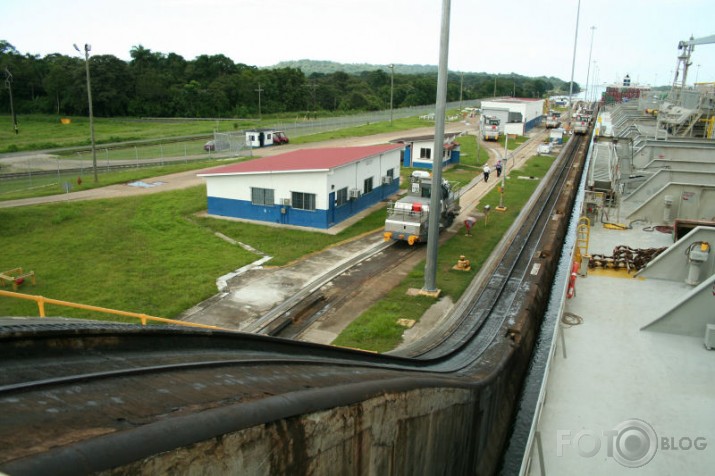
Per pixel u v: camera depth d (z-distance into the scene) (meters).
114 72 102.88
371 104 140.25
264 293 20.95
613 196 27.41
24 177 44.75
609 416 9.34
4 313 18.23
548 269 24.34
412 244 27.00
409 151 52.88
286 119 108.88
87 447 3.37
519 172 52.03
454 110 127.94
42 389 4.62
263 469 4.63
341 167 31.34
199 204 35.00
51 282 21.48
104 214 32.09
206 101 110.69
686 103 54.44
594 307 13.91
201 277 22.19
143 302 19.64
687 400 9.77
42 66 107.69
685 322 12.23
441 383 8.62
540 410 8.57
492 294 21.20
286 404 4.90
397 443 7.02
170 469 3.76
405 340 17.16
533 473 7.99
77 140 71.88
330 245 27.58
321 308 19.69
